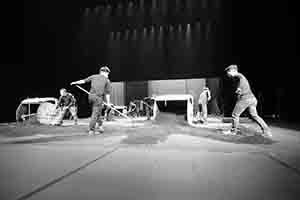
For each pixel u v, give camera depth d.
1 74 8.72
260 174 1.84
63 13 10.97
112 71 13.39
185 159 2.35
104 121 8.42
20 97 9.61
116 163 2.21
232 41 11.54
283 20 8.12
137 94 13.55
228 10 11.34
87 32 12.41
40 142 3.47
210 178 1.75
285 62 8.22
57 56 11.16
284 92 8.38
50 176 1.83
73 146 3.12
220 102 12.38
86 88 13.00
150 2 12.47
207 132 4.48
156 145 3.15
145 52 13.17
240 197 1.40
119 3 12.52
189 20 12.28
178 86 13.00
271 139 3.53
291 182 1.66
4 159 2.39
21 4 8.78
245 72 10.98
